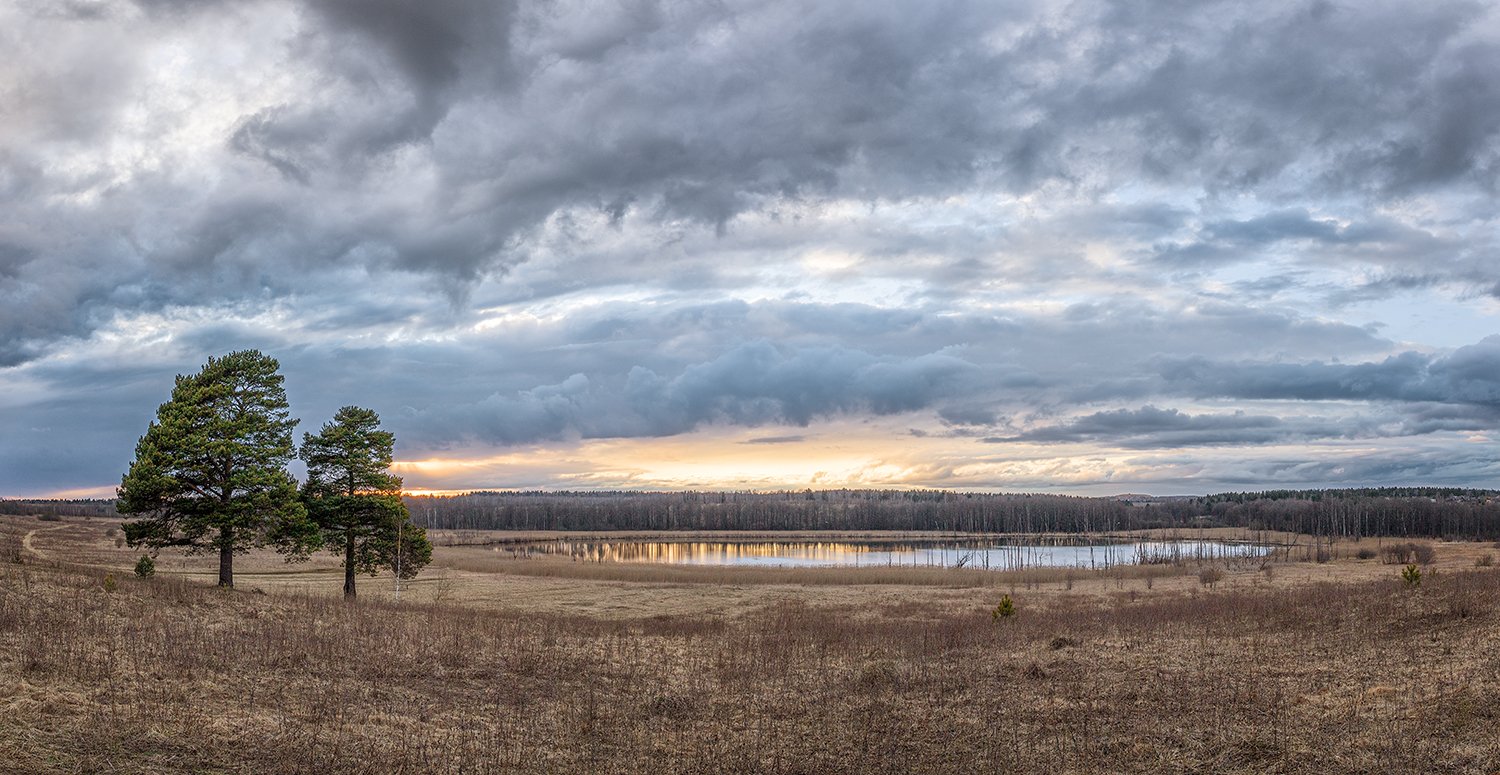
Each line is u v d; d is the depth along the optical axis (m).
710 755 15.92
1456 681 17.47
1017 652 26.14
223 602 31.55
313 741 14.92
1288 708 17.19
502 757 15.31
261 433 41.16
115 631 23.11
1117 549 155.25
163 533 39.28
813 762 15.44
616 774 14.81
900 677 22.36
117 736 13.95
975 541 195.12
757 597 60.22
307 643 24.42
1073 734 16.52
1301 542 160.50
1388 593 32.94
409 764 14.49
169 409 39.88
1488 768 12.95
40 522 127.69
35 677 17.05
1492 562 62.47
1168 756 14.89
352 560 48.91
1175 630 28.95
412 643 26.50
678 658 26.52
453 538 180.12
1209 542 167.12
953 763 15.22
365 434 48.88
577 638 30.16
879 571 82.69
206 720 15.57
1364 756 13.96
